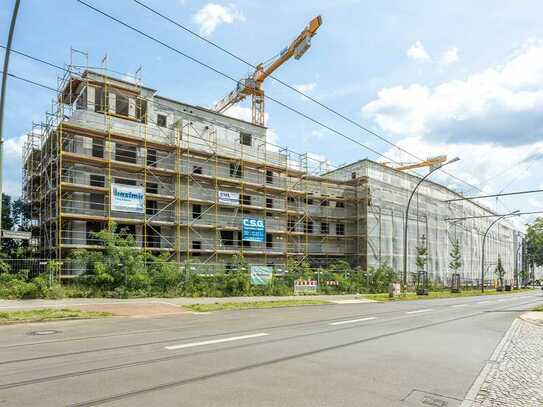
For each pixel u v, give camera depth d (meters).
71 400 5.30
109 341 9.52
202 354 8.24
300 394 5.83
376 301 27.77
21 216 41.16
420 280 46.56
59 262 21.16
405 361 8.19
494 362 8.34
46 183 31.62
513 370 7.63
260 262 39.41
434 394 6.05
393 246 51.16
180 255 33.41
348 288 34.12
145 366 7.12
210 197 35.84
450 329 13.42
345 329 12.64
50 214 28.78
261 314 16.73
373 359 8.27
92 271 21.19
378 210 49.72
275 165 40.97
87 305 16.86
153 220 32.19
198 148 36.53
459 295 41.69
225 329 11.90
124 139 30.80
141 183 32.03
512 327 14.23
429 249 57.66
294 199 44.97
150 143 31.97
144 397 5.48
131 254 22.28
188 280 24.08
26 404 5.14
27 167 38.16
